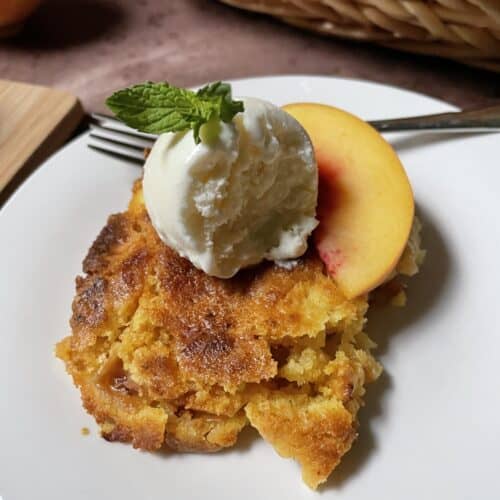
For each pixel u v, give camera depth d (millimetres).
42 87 366
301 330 232
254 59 390
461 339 244
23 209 290
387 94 313
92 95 384
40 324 260
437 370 239
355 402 230
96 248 265
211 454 232
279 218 243
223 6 421
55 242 282
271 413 227
